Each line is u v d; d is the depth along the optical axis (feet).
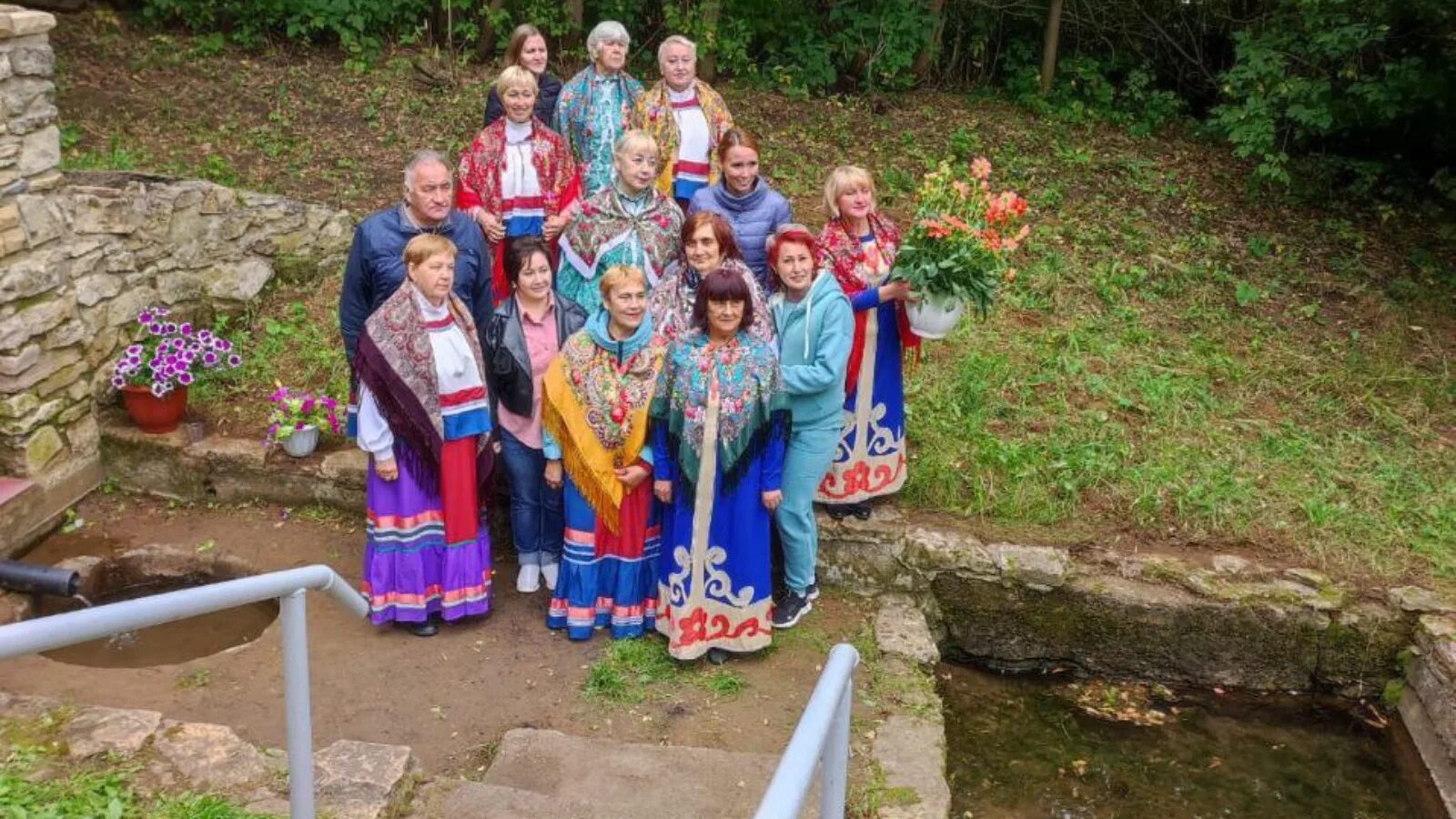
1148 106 31.50
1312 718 15.28
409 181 13.78
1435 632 14.51
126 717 11.44
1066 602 15.62
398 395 13.71
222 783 10.62
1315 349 20.90
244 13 29.71
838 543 15.92
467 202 16.96
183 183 19.43
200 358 17.99
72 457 17.30
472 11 31.14
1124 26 33.19
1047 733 14.92
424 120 27.66
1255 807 13.76
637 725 13.19
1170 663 15.71
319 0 29.68
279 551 16.57
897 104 30.86
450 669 14.11
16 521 16.20
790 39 31.22
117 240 18.11
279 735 12.78
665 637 14.74
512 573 16.25
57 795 10.05
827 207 14.89
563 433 13.99
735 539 13.87
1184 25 32.73
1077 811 13.57
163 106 26.68
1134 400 18.75
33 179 16.53
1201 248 24.38
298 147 26.02
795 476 14.30
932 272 14.15
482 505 14.87
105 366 17.98
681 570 13.88
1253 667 15.55
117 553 16.48
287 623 9.02
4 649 6.40
